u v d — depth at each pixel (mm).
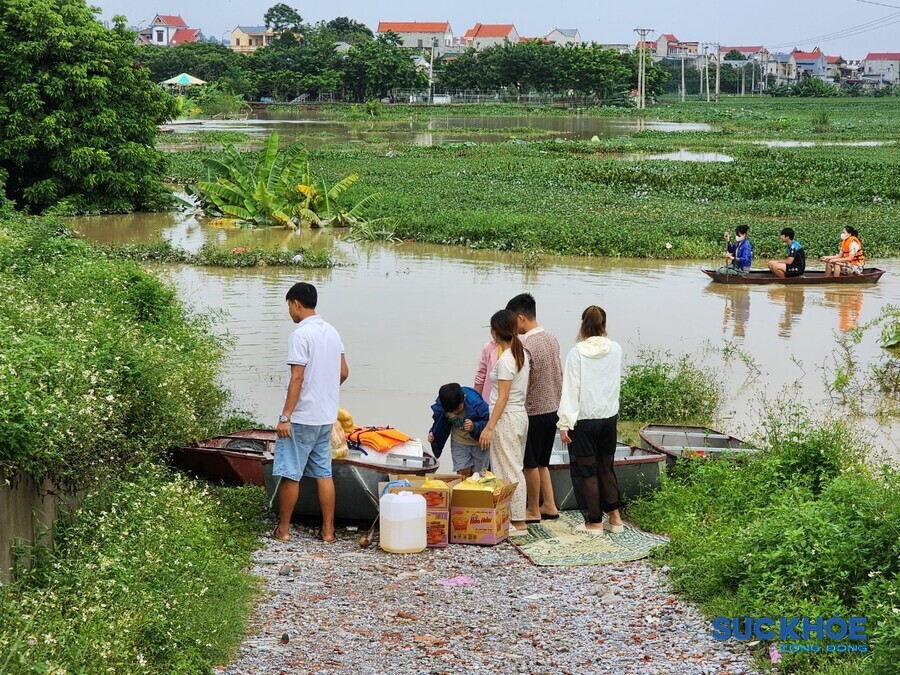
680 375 12672
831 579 6230
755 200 36938
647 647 6016
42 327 8656
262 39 178750
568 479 8992
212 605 6301
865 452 9719
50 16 32812
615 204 34281
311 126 86188
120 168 34938
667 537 8102
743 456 9266
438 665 5758
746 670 5641
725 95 169750
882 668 5109
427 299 20031
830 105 128875
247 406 12531
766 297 20828
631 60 133625
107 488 7164
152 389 8219
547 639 6160
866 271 22797
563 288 21609
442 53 177125
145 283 12922
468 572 7457
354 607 6660
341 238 29562
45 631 5074
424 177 42688
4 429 5578
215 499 8531
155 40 195125
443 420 8828
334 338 8070
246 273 23047
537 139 72438
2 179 32375
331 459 8406
